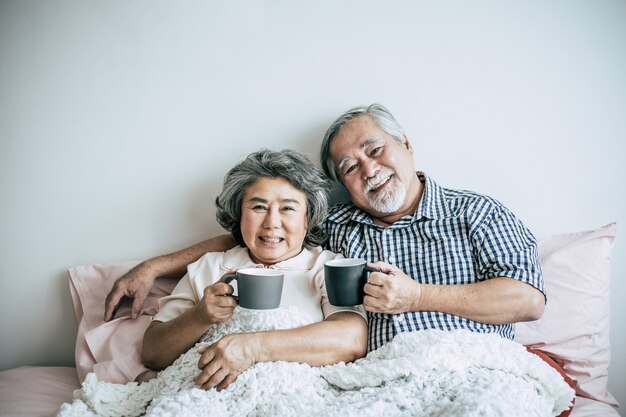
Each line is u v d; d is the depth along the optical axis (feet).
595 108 5.41
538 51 5.41
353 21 5.52
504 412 3.16
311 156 5.61
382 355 4.00
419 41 5.49
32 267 5.64
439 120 5.52
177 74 5.60
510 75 5.44
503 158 5.49
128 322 4.97
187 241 5.68
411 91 5.52
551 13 5.39
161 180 5.66
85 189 5.63
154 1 5.56
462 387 3.50
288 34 5.57
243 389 3.69
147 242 5.67
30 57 5.54
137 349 4.70
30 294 5.65
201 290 4.65
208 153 5.65
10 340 5.65
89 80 5.58
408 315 4.34
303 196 4.77
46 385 4.80
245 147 5.65
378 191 4.80
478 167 5.52
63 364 5.66
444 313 4.34
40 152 5.59
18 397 4.48
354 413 3.30
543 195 5.49
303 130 5.61
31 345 5.65
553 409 3.80
